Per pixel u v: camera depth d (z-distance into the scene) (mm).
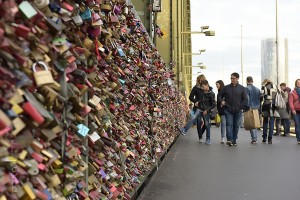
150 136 7660
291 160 10766
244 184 7461
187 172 8781
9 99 1846
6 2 1793
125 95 4992
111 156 4004
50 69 2289
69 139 2684
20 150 1982
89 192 3301
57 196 2414
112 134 4230
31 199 1994
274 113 16234
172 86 14562
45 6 2225
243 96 14867
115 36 4250
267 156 11648
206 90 16031
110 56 3885
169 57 23250
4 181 1800
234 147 14453
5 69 1822
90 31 3186
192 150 13375
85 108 2969
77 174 2748
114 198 4109
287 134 21016
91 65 3199
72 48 2689
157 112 8602
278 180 7848
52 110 2363
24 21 2035
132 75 5590
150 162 7586
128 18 5430
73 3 2723
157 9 13461
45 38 2264
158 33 14445
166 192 6723
